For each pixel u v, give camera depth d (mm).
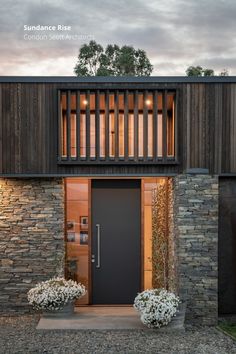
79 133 8656
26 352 6754
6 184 8938
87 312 8969
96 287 9594
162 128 8727
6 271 8906
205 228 8648
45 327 7863
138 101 8719
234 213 9039
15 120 8695
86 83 8695
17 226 8930
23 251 8914
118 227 9641
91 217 9609
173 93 8734
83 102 8781
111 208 9648
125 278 9609
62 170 8742
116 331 7863
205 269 8625
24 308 8914
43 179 8938
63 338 7465
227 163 8727
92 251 9602
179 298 8320
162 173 8781
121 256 9625
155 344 7191
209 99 8734
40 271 8922
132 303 9594
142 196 9625
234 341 7414
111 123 8828
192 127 8727
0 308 8898
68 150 8648
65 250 9352
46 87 8695
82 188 9617
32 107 8688
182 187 8680
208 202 8672
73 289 8500
